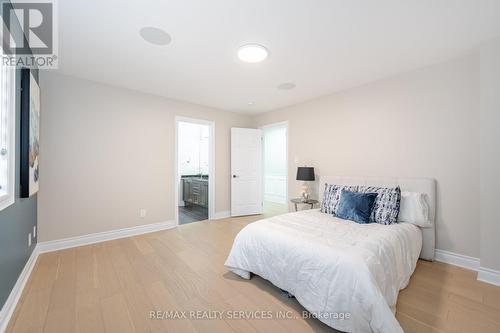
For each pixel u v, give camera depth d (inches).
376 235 74.0
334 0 61.8
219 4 63.2
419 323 59.6
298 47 87.0
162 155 148.1
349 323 53.3
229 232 142.7
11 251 66.1
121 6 63.9
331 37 80.0
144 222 140.3
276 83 124.3
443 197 98.3
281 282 70.5
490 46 81.7
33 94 83.1
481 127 83.6
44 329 57.5
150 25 72.9
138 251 110.1
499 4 63.1
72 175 115.3
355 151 129.3
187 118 160.7
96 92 122.7
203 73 111.1
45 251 107.0
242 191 189.5
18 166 72.7
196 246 117.7
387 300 58.2
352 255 58.1
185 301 69.9
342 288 55.3
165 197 149.5
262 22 71.6
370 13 67.2
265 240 77.6
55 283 79.4
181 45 85.4
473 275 86.0
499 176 79.9
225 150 185.6
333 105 141.0
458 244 94.6
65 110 113.3
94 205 122.0
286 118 173.3
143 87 131.1
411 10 65.9
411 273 82.0
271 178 273.0
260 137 197.2
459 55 92.8
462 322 60.2
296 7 64.5
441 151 98.7
